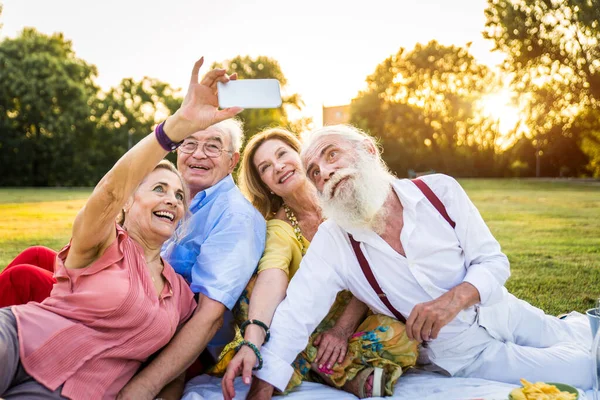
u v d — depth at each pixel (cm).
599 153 4238
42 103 4778
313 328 289
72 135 4884
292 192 331
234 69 5616
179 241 321
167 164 282
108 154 5194
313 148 296
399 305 290
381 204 284
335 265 295
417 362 308
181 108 240
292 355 279
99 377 240
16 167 4788
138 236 270
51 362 229
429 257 285
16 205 2158
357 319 306
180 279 287
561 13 3253
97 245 246
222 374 307
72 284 246
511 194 2327
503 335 302
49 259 325
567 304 512
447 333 288
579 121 3966
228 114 240
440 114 5684
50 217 1633
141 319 247
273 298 293
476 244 291
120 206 238
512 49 3475
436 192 297
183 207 282
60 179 4881
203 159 331
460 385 277
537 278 624
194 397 272
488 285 275
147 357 266
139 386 255
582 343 317
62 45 5353
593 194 2242
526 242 930
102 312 240
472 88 5662
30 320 233
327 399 272
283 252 315
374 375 273
